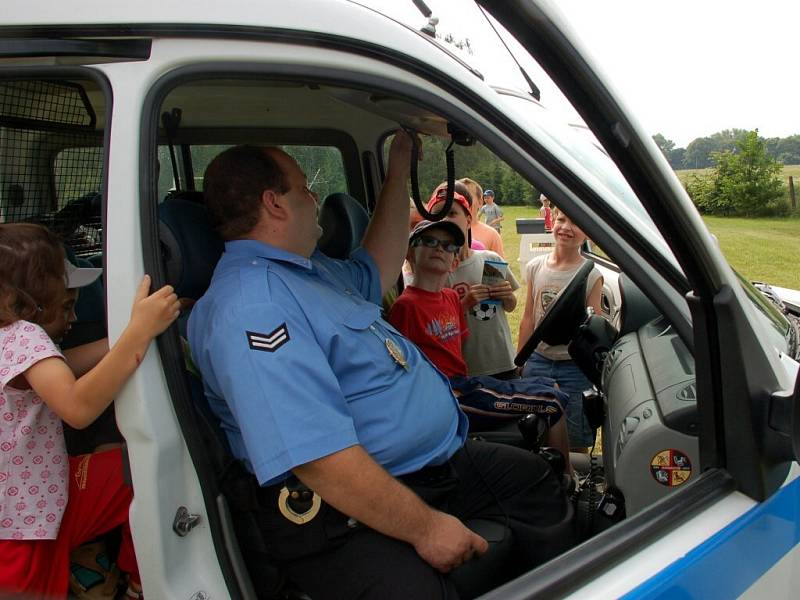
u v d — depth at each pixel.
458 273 3.07
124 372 1.14
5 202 1.88
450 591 1.46
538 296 3.43
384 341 1.65
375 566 1.44
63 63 1.17
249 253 1.57
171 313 1.19
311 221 1.72
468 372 3.07
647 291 1.33
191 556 1.23
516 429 2.39
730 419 1.27
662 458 1.52
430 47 1.28
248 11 1.16
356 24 1.21
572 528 1.85
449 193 2.10
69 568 1.49
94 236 2.21
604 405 2.06
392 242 2.28
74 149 2.06
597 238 1.32
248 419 1.33
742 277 2.09
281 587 1.48
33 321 1.42
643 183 1.12
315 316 1.51
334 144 2.98
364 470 1.37
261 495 1.47
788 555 1.38
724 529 1.24
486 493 1.90
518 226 4.48
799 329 2.00
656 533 1.21
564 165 1.30
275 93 2.36
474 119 1.28
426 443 1.68
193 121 2.69
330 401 1.41
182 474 1.22
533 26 0.98
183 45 1.17
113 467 1.52
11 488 1.37
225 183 1.59
